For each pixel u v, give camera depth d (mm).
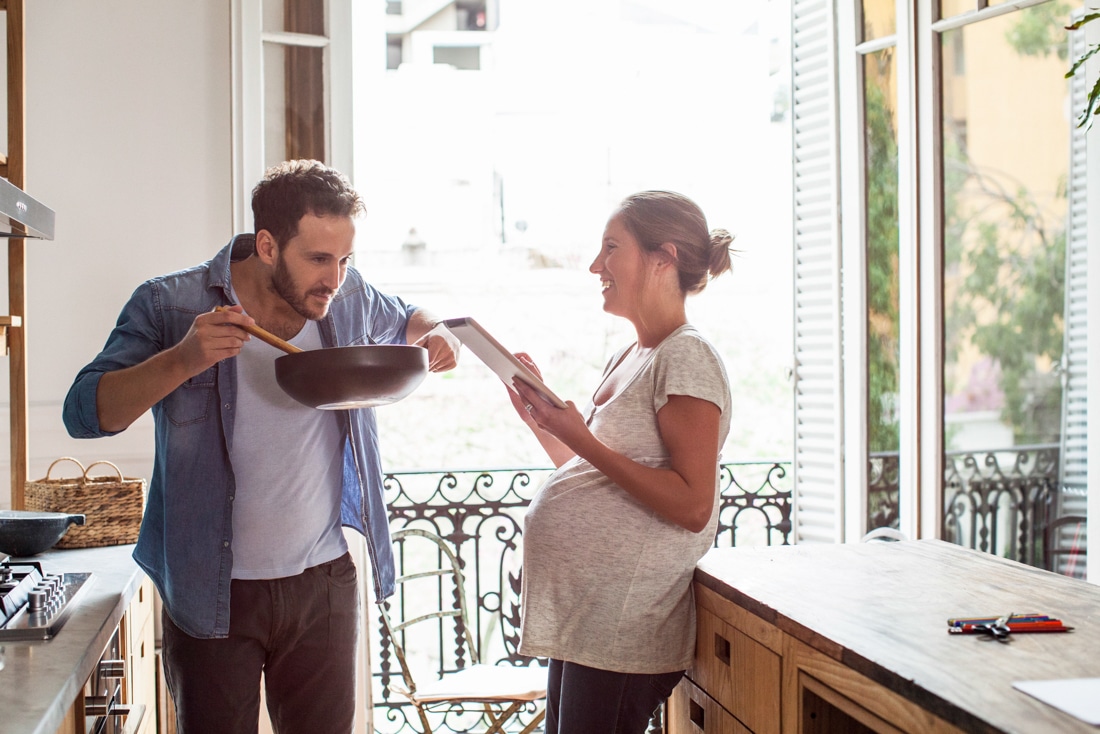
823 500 2990
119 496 2273
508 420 6844
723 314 7156
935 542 1875
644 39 6672
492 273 6602
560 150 6629
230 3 2717
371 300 1907
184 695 1644
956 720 1011
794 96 3092
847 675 1217
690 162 6730
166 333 1657
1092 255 2377
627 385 1605
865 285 2869
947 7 2684
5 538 2002
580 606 1582
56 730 1248
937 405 2721
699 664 1670
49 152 2699
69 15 2707
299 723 1748
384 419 6766
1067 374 2469
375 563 1818
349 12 2816
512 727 3531
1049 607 1397
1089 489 2393
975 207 2648
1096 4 2336
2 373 2682
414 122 6477
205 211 2779
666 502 1497
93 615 1608
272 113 2779
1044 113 2488
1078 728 947
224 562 1622
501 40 6543
